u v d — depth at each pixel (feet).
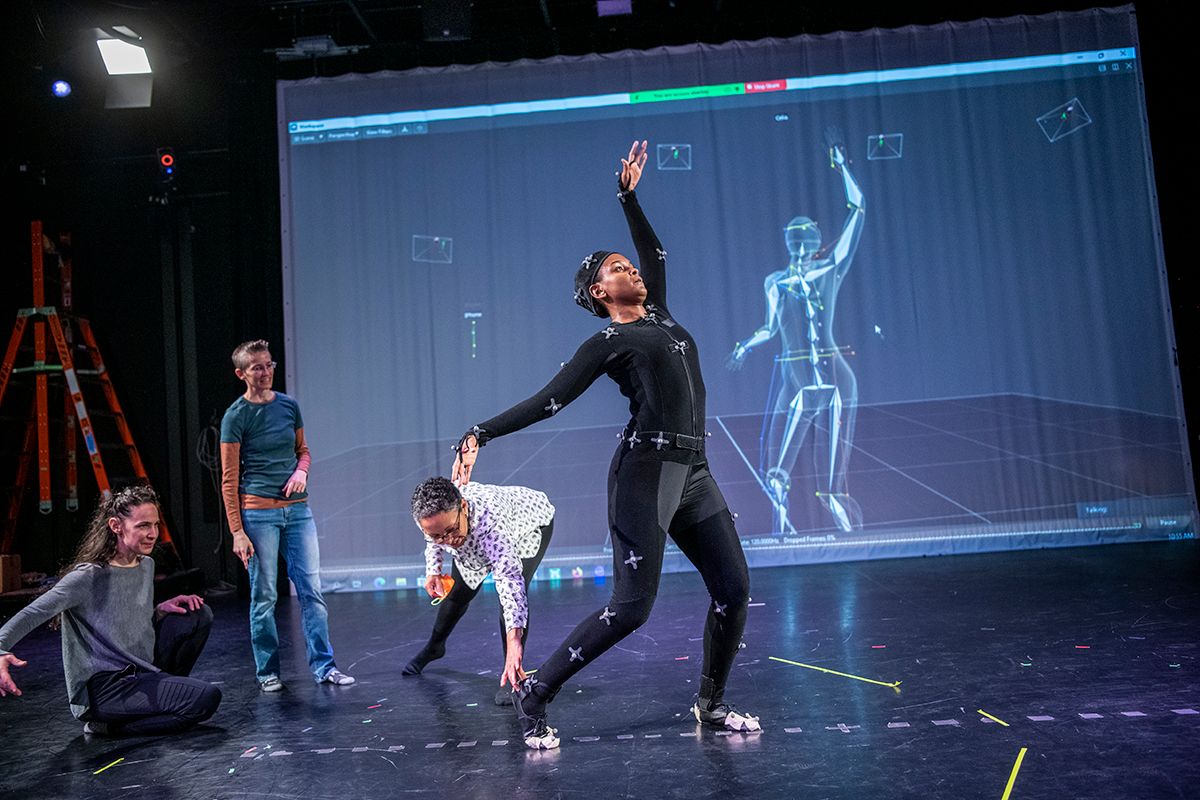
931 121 21.29
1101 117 21.15
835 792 6.29
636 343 7.36
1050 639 10.83
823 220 21.17
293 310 21.63
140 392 22.00
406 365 21.44
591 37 22.33
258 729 9.01
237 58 21.99
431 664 11.93
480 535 8.42
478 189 21.59
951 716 7.97
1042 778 6.31
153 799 7.08
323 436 21.39
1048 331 20.76
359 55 22.38
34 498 21.22
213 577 21.57
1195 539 19.83
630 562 7.20
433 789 6.93
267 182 21.86
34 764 8.22
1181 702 7.91
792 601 15.12
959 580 16.33
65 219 22.09
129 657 9.02
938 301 20.93
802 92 21.44
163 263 22.16
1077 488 20.35
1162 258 20.75
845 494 20.52
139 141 22.38
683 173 21.35
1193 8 20.76
